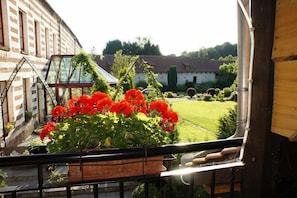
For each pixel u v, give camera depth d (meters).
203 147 1.21
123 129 1.66
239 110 2.29
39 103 11.20
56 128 1.95
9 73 7.36
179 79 39.69
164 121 2.15
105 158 1.08
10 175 5.20
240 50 2.28
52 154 1.04
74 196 4.52
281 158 1.11
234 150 1.57
